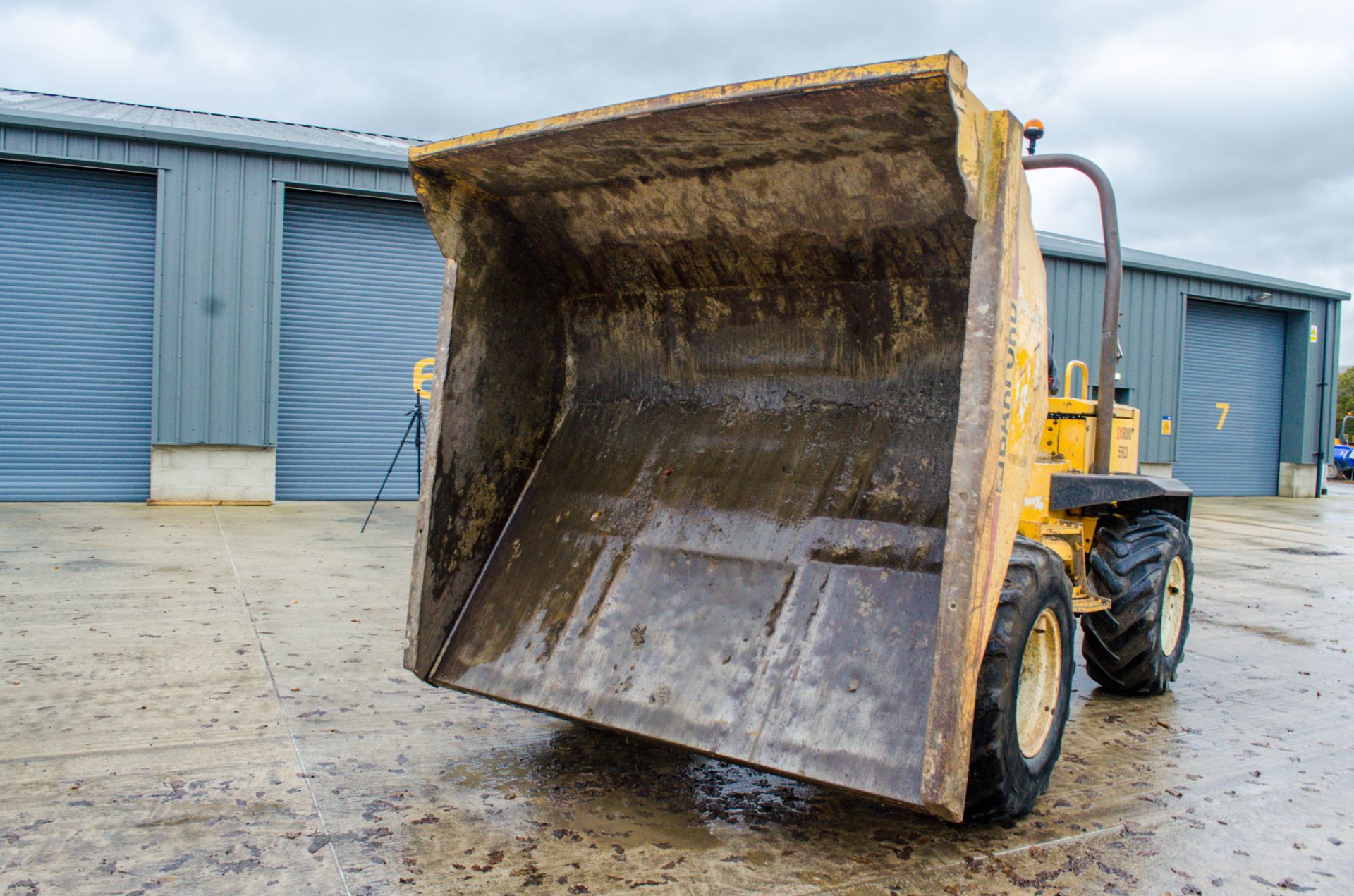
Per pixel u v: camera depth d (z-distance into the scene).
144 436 11.80
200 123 13.36
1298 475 20.92
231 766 3.27
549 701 3.04
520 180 3.30
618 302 3.71
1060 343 17.39
